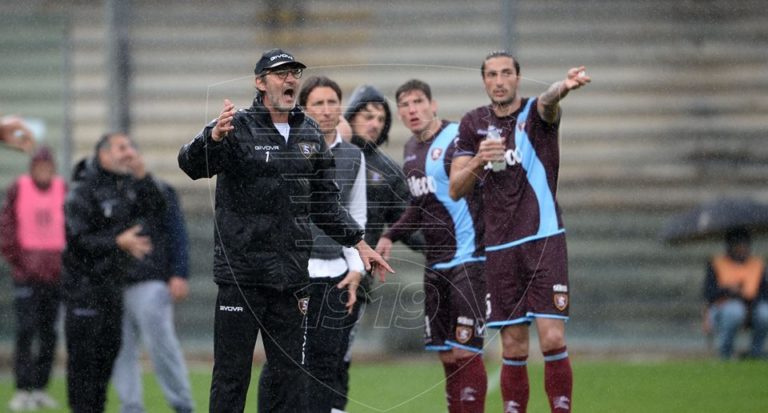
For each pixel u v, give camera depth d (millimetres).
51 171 34562
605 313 51594
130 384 26438
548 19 55531
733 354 42812
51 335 32875
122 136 25922
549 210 21797
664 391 32000
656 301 51562
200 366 42594
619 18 55469
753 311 41906
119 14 53312
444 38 55062
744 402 29734
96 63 54750
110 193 25656
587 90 55250
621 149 54625
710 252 51562
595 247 52750
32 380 32344
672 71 55250
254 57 55344
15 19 52656
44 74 52625
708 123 54688
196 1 55844
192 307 50844
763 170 54062
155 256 26375
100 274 25375
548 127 21844
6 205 34219
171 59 55125
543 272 21594
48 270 33000
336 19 55844
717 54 55250
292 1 56031
